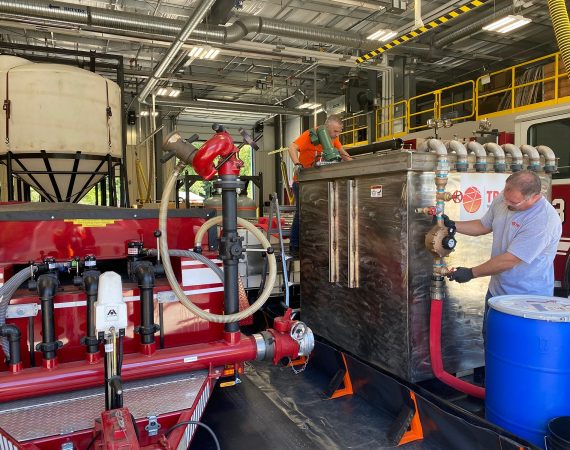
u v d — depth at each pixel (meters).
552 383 2.09
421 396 2.57
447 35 10.79
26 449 1.83
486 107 8.93
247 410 3.00
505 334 2.22
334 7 10.38
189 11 9.99
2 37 10.90
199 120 18.97
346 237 3.31
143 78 14.62
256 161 19.30
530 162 3.19
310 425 2.79
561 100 5.55
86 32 9.34
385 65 11.62
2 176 9.66
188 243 3.08
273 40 11.94
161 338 2.62
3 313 2.24
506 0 9.57
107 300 1.88
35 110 5.43
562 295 4.55
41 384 2.05
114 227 2.87
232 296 2.46
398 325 2.85
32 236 2.68
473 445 2.26
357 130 12.05
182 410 2.13
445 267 2.63
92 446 1.88
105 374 1.88
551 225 2.47
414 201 2.75
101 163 6.10
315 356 3.60
